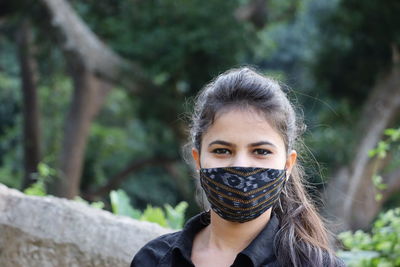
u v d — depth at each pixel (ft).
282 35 84.89
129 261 12.25
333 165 50.70
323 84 58.44
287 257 7.11
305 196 8.14
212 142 7.09
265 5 61.11
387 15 51.47
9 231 12.64
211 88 7.47
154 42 51.29
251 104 7.06
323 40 57.72
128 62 52.44
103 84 59.41
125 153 74.90
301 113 8.79
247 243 7.30
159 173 76.89
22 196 13.00
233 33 52.13
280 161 7.11
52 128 72.18
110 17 55.98
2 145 72.74
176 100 53.88
